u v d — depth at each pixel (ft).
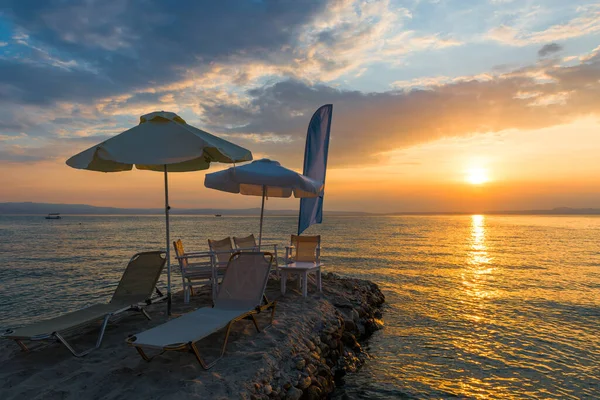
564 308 38.86
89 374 14.25
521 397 19.84
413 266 73.82
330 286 33.73
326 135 35.40
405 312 36.86
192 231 227.61
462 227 314.96
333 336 22.88
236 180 22.74
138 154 16.81
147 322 20.49
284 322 21.08
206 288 30.27
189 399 12.42
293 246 30.60
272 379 15.20
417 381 21.48
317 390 17.06
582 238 173.88
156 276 21.38
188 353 16.35
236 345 17.44
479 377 22.16
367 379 21.56
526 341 28.45
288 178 22.84
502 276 60.95
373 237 175.73
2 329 33.19
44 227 290.97
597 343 28.09
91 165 21.06
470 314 36.22
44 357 16.05
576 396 20.07
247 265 20.29
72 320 16.53
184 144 17.47
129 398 12.53
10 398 12.62
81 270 67.97
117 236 178.50
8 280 57.72
